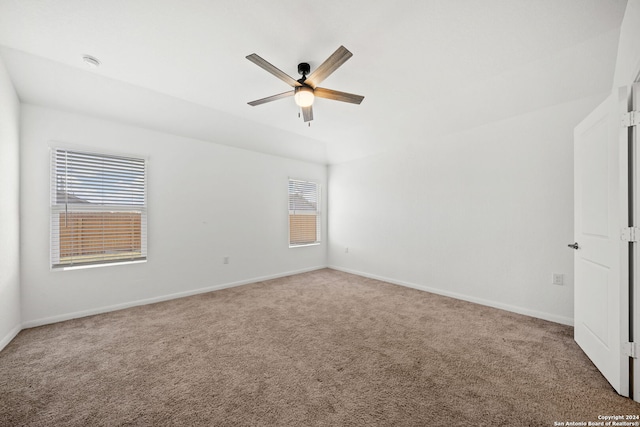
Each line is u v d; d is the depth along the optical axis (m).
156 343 2.19
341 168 5.11
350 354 2.00
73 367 1.83
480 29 1.88
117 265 3.04
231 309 3.01
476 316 2.76
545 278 2.67
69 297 2.74
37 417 1.36
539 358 1.92
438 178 3.59
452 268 3.44
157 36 1.98
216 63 2.33
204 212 3.75
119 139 3.05
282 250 4.69
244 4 1.66
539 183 2.70
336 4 1.66
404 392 1.56
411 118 3.48
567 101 2.51
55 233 2.70
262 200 4.42
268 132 4.05
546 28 1.87
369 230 4.58
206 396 1.53
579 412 1.39
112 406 1.44
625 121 1.54
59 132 2.69
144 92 2.82
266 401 1.48
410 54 2.18
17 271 2.39
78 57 2.24
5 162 2.16
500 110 2.87
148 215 3.27
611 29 1.88
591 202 1.87
